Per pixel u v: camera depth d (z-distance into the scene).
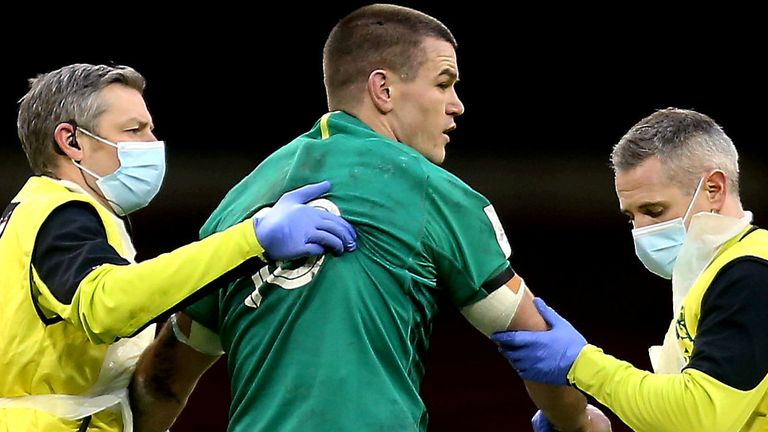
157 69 47.94
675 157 8.02
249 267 7.05
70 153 8.37
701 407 7.20
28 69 44.59
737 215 8.09
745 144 47.41
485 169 48.28
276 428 7.03
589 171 47.72
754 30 47.53
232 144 48.47
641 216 8.26
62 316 7.46
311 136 7.86
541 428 8.98
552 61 49.72
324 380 6.96
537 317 7.88
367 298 7.10
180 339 8.44
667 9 47.97
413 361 7.39
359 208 7.27
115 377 8.41
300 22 48.44
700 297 7.62
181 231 37.09
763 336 7.25
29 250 7.65
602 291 29.52
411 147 7.84
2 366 7.95
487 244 7.48
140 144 8.49
